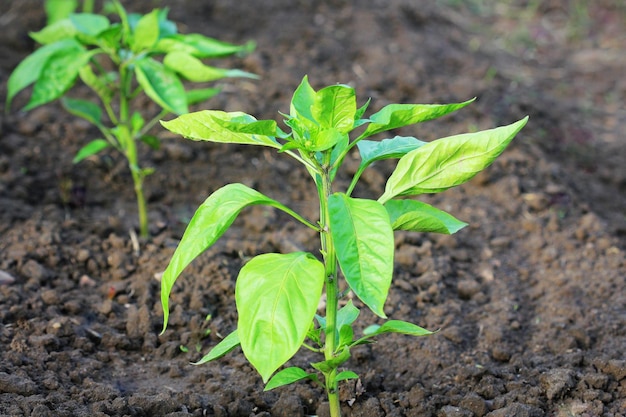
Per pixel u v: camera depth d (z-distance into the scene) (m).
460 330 1.26
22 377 1.13
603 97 2.18
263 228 1.45
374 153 1.01
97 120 1.38
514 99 1.90
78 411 1.08
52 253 1.36
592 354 1.21
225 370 1.19
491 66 2.10
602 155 1.82
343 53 1.97
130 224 1.46
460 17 2.64
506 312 1.29
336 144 0.99
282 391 1.15
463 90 1.88
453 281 1.37
